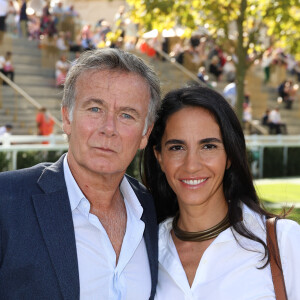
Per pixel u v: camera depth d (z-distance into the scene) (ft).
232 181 10.37
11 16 61.77
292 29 39.73
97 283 8.72
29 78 56.85
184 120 9.94
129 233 9.45
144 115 9.14
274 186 42.63
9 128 47.73
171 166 10.12
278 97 74.43
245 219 10.09
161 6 37.45
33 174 8.96
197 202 10.00
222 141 10.02
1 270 8.25
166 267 9.98
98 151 8.82
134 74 8.96
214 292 9.51
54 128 50.14
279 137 57.31
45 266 8.34
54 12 61.82
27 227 8.41
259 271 9.57
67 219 8.69
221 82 70.49
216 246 9.84
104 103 8.81
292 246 9.54
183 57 66.28
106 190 9.19
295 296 9.41
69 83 9.07
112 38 43.29
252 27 42.63
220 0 39.42
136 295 9.26
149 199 10.62
